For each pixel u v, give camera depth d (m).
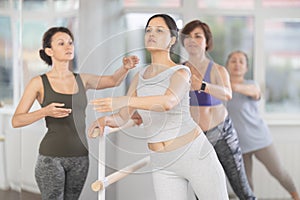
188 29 2.41
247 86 3.10
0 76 2.69
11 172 2.55
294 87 3.79
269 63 3.79
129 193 2.54
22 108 2.07
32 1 2.68
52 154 2.11
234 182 2.69
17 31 2.69
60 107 2.09
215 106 2.05
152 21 1.70
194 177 1.83
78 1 2.77
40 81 2.10
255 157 3.30
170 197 1.86
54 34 2.15
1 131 2.59
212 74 2.06
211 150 1.88
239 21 3.72
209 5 3.69
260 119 3.20
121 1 3.34
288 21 3.75
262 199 3.56
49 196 2.13
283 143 3.56
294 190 3.22
